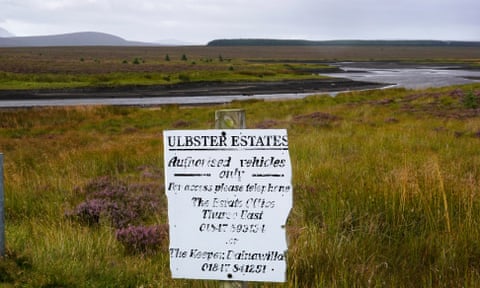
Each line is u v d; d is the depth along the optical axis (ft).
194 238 10.83
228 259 10.77
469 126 61.16
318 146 43.47
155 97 183.73
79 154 47.65
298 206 22.06
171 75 280.31
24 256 15.48
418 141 48.01
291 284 13.08
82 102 163.43
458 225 18.01
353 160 35.88
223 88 224.94
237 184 10.51
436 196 20.98
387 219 19.21
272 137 10.22
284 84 251.60
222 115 10.58
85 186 29.94
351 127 62.34
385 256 16.06
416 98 115.55
